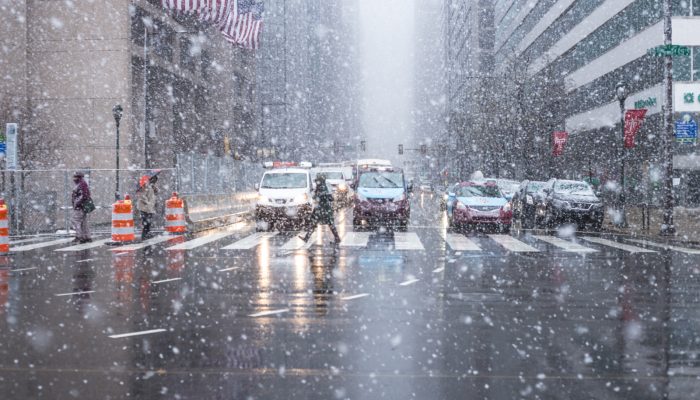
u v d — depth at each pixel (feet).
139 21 139.33
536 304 31.14
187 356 22.17
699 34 118.52
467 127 217.97
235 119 226.79
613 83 150.61
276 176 82.12
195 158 87.81
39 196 80.69
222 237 66.85
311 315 28.58
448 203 87.76
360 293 33.94
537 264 45.78
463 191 80.23
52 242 62.49
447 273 41.14
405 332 25.54
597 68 161.07
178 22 157.69
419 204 161.58
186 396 18.21
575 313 29.12
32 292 34.45
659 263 46.68
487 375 20.16
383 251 53.52
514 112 168.04
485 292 34.35
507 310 29.73
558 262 46.98
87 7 127.95
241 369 20.74
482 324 26.94
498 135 172.14
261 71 366.02
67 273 41.32
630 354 22.45
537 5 217.56
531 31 227.20
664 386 19.10
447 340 24.35
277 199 76.23
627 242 62.90
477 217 73.87
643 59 131.95
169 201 70.95
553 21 198.49
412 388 18.95
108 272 41.65
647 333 25.45
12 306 30.73
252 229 78.95
